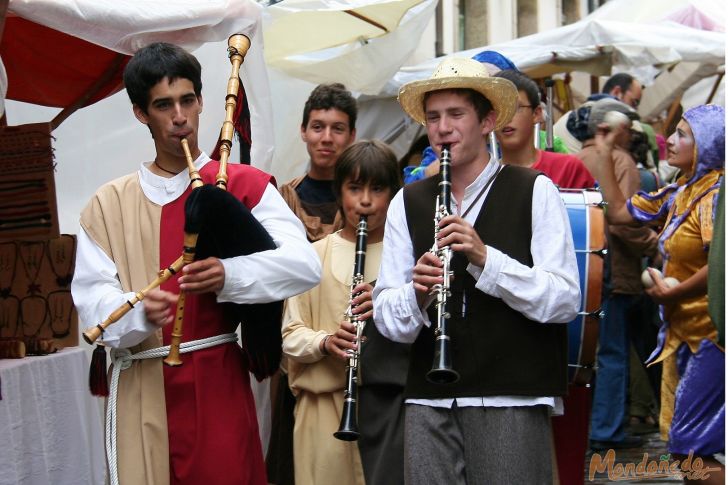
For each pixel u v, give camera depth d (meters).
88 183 7.52
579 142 11.04
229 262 4.43
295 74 10.12
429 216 4.74
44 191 5.64
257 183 4.74
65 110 6.66
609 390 9.09
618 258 9.04
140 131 7.62
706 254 6.17
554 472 5.04
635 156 10.27
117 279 4.59
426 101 4.80
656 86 15.04
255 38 7.00
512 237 4.59
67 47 6.34
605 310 9.06
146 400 4.51
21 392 5.15
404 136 11.99
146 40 6.12
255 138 7.34
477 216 4.67
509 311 4.52
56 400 5.51
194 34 6.36
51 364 5.48
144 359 4.54
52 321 5.83
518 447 4.46
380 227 5.96
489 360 4.49
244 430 4.55
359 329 5.45
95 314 4.44
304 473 5.74
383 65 10.24
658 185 10.01
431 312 4.62
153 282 4.39
